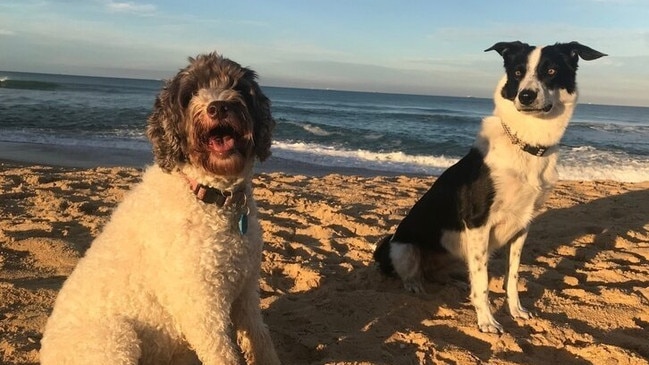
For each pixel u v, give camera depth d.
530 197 1.18
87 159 4.10
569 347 1.05
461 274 1.45
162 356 0.79
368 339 1.06
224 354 0.76
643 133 8.86
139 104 9.70
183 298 0.75
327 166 4.53
